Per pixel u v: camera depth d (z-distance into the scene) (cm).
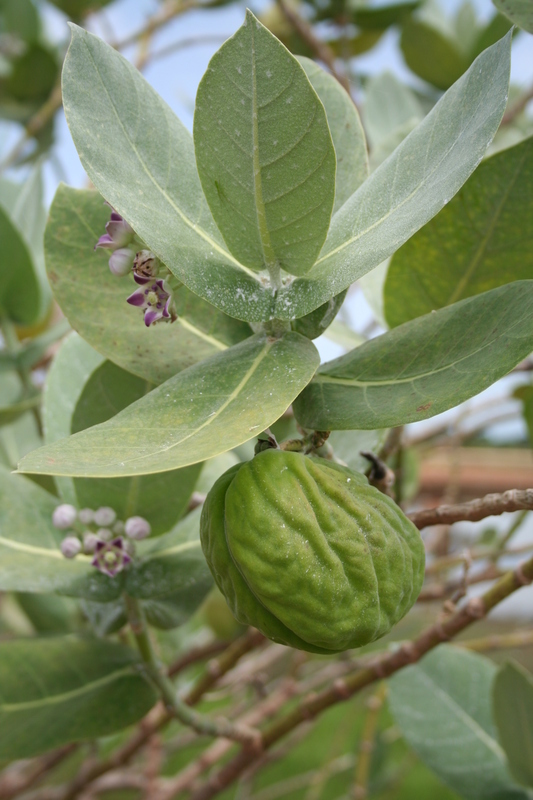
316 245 48
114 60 50
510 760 70
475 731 76
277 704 97
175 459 42
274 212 47
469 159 45
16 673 61
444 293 61
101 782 108
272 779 173
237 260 49
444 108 50
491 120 45
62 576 60
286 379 46
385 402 48
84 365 66
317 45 103
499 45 47
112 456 42
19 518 61
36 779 96
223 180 46
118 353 55
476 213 57
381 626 47
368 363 50
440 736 76
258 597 46
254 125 45
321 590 45
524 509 54
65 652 62
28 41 130
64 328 84
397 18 115
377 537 47
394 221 48
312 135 45
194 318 56
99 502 60
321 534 46
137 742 85
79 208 56
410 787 165
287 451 49
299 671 102
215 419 45
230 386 46
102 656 62
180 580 60
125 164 48
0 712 60
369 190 51
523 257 58
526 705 67
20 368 83
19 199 89
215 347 56
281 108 44
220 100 44
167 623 62
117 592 60
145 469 41
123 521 60
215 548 48
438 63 118
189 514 63
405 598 48
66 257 56
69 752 96
